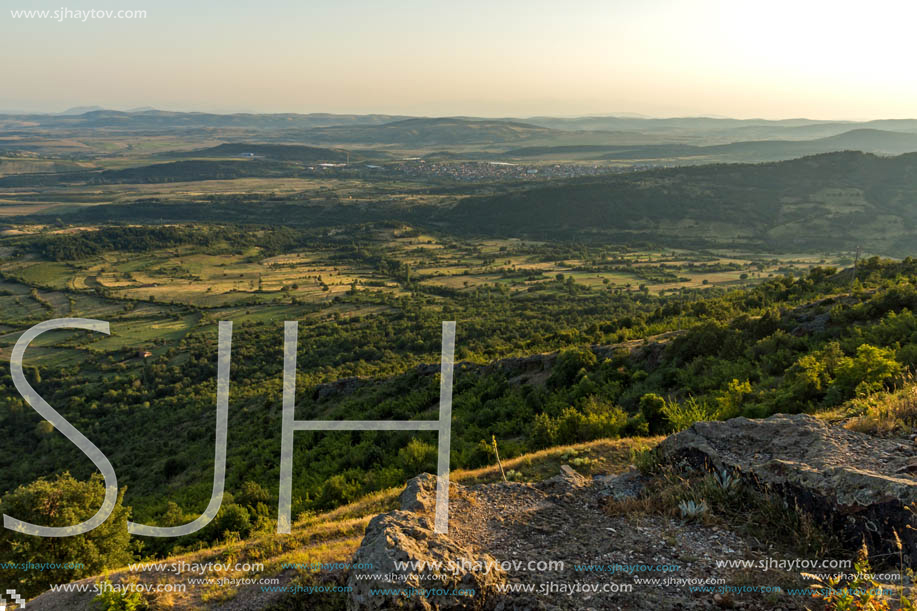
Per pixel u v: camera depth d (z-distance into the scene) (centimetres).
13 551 1296
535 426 2086
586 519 964
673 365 3145
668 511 949
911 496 710
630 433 1891
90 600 1014
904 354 1759
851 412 1236
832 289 4725
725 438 1061
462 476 1367
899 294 2714
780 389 1872
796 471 860
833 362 1853
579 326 10900
